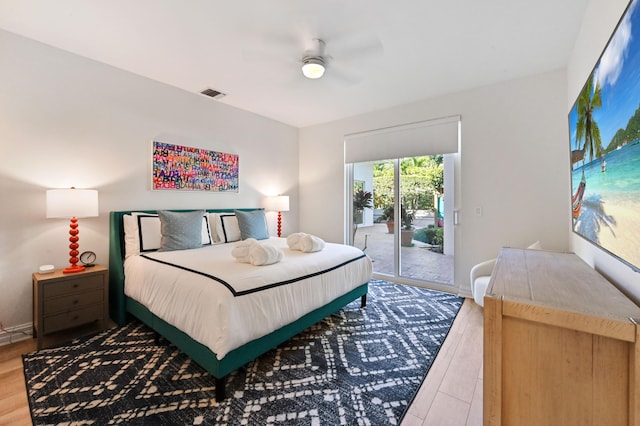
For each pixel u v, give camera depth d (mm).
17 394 1634
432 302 3150
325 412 1512
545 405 926
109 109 2787
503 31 2170
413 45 2367
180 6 1909
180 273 1971
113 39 2326
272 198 4254
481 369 1906
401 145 3809
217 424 1423
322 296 2297
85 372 1846
